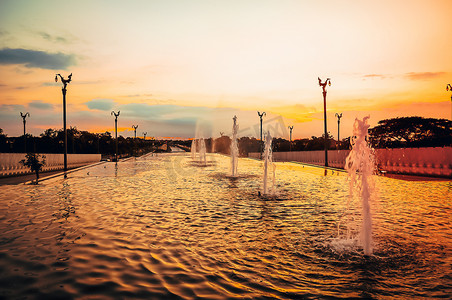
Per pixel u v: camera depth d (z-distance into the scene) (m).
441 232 6.36
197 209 8.80
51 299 3.37
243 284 3.83
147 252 5.02
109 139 76.00
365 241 5.24
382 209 8.84
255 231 6.43
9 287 3.67
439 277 4.13
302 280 4.00
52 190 13.02
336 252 5.13
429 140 47.31
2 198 10.74
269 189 13.38
